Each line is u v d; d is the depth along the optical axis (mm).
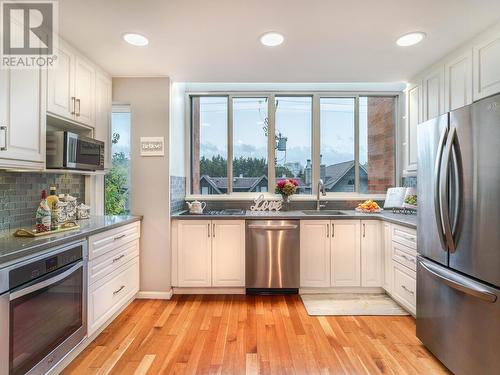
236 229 2912
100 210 2957
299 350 1980
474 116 1501
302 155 3658
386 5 1682
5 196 1913
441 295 1772
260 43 2145
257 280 2902
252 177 3646
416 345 2045
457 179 1608
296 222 2914
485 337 1455
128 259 2580
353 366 1809
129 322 2373
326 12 1750
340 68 2613
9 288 1328
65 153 1974
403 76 2818
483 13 1763
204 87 3607
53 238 1688
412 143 2912
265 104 3643
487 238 1438
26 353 1426
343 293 2988
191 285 2914
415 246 2299
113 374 1730
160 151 2863
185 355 1922
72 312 1784
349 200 3566
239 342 2080
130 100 2852
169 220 2865
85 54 2303
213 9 1714
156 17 1796
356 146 3645
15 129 1619
